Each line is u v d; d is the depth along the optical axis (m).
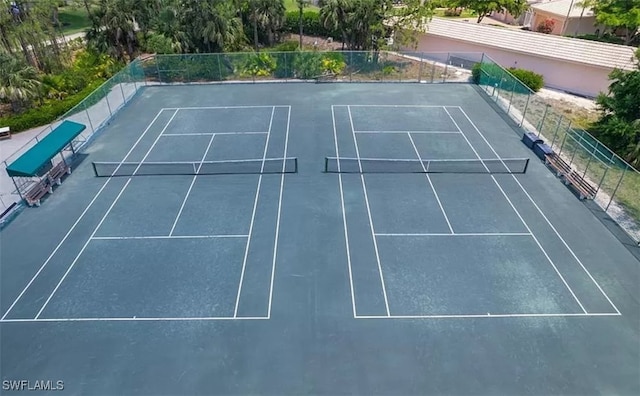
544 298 13.83
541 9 48.91
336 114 26.00
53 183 19.28
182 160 21.27
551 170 20.52
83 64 32.72
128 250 15.76
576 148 21.45
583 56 31.20
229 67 31.27
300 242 15.98
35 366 11.89
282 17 40.50
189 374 11.62
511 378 11.53
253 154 21.70
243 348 12.26
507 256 15.43
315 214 17.41
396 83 30.84
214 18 33.19
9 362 12.01
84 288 14.23
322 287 14.12
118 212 17.72
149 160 21.34
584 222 17.14
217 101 28.06
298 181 19.48
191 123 25.11
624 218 17.36
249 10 39.34
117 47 34.34
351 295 13.84
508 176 20.00
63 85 29.75
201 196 18.58
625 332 12.80
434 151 21.98
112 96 27.16
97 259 15.38
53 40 33.69
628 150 21.17
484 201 18.27
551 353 12.18
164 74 31.09
